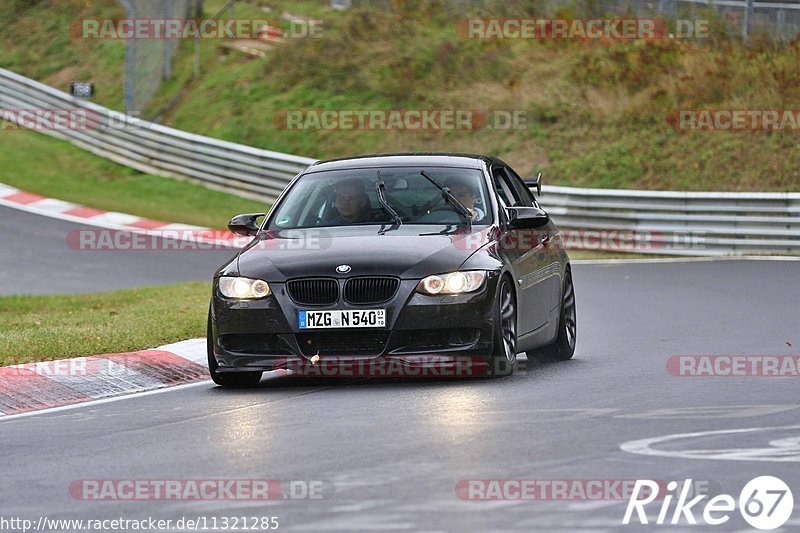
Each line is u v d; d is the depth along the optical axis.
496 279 31.05
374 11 125.12
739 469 20.19
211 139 104.06
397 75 115.06
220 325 31.44
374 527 17.08
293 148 109.12
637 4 114.69
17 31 139.12
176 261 75.19
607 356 37.34
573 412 26.16
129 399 31.50
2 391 31.61
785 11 108.31
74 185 104.19
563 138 101.75
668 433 23.53
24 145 113.31
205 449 23.45
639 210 83.38
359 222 33.44
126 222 90.31
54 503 19.45
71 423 27.78
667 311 49.62
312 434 24.45
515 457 21.41
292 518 17.77
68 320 47.62
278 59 121.56
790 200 78.25
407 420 25.61
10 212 92.12
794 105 98.12
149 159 107.88
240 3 135.88
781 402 27.25
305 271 30.89
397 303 30.27
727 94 101.50
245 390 32.12
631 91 105.69
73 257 76.44
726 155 94.25
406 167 35.34
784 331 41.78
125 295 58.97
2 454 24.03
